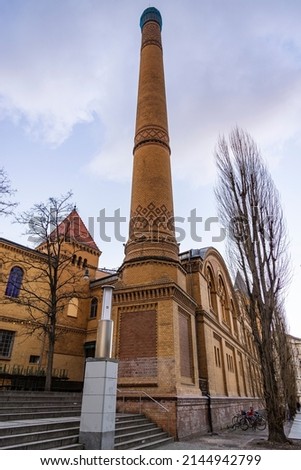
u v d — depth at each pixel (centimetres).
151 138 2181
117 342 1623
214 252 2730
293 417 3719
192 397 1577
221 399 2061
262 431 1922
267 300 1463
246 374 3192
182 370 1590
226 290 3084
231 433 1777
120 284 1755
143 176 2064
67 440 876
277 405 1360
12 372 2447
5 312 2544
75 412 1308
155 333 1562
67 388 2625
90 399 931
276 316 2038
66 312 3038
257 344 1442
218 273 2859
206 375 1905
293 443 1284
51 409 1304
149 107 2311
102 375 945
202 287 2206
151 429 1300
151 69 2502
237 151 1781
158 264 1759
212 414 1798
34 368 2591
